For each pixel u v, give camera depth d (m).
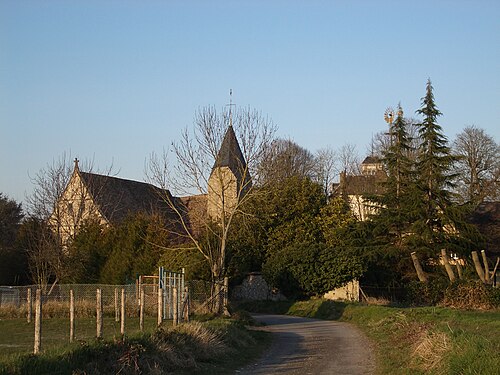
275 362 17.47
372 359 17.42
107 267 43.22
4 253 48.06
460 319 22.58
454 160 45.56
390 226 45.66
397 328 22.97
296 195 48.38
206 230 36.09
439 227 44.84
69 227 48.91
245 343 20.64
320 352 19.66
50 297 35.06
